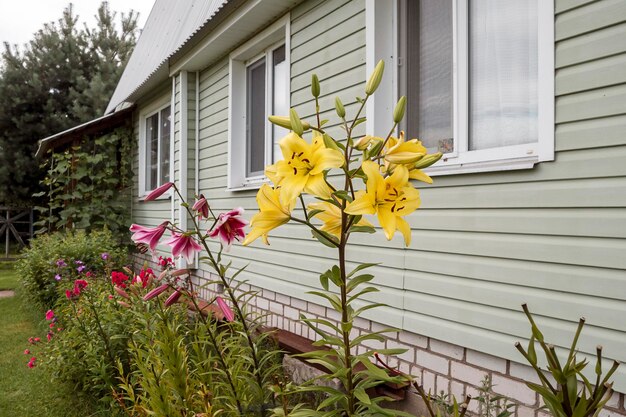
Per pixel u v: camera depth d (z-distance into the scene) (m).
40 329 6.11
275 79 5.32
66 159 9.81
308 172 1.42
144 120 9.18
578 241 2.40
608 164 2.29
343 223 1.52
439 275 3.09
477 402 2.85
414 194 1.38
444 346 3.09
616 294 2.26
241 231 2.31
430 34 3.34
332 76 4.03
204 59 6.22
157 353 3.06
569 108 2.43
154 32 9.50
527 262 2.61
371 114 3.54
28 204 16.33
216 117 6.23
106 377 3.59
